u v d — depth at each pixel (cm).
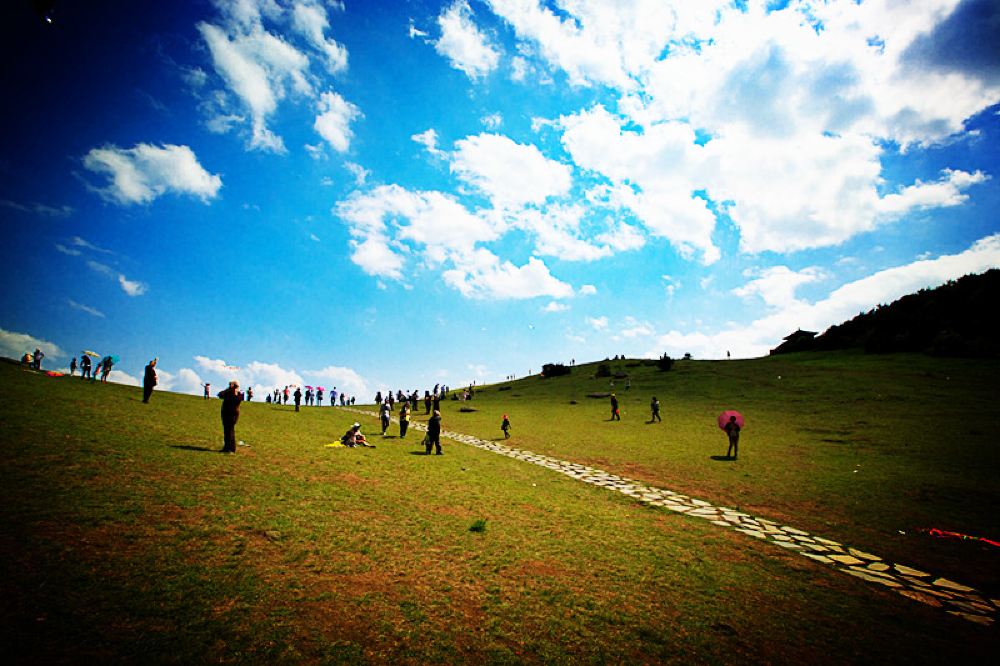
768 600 776
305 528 855
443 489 1357
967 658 618
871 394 3694
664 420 3522
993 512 1353
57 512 712
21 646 409
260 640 490
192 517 804
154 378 2248
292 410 3709
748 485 1670
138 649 438
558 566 845
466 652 531
